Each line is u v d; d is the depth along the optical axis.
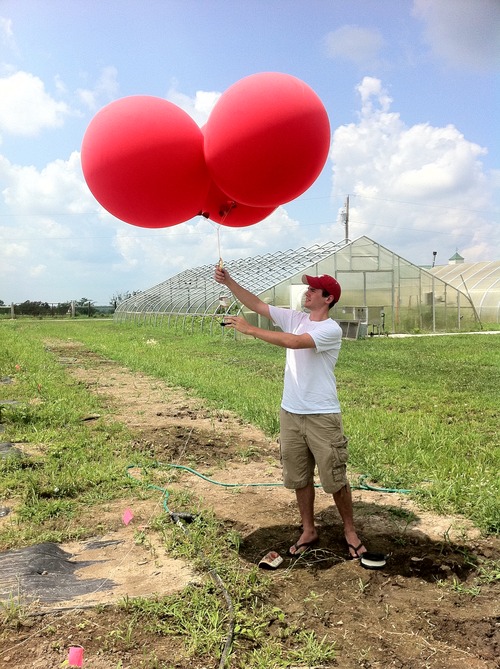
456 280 34.78
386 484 5.11
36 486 4.82
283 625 2.89
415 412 8.05
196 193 3.73
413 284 25.22
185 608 2.95
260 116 3.23
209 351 16.88
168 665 2.54
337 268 24.20
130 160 3.40
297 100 3.29
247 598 3.13
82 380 11.30
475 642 2.77
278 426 7.07
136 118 3.38
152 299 35.88
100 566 3.51
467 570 3.53
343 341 20.03
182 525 4.04
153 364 13.41
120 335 24.44
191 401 9.20
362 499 4.80
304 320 3.84
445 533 3.91
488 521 4.11
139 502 4.67
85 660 2.56
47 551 3.65
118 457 5.90
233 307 23.34
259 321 23.33
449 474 5.17
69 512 4.42
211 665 2.55
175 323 28.78
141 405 8.84
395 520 4.32
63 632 2.77
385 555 3.67
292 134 3.29
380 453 5.80
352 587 3.30
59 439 6.50
